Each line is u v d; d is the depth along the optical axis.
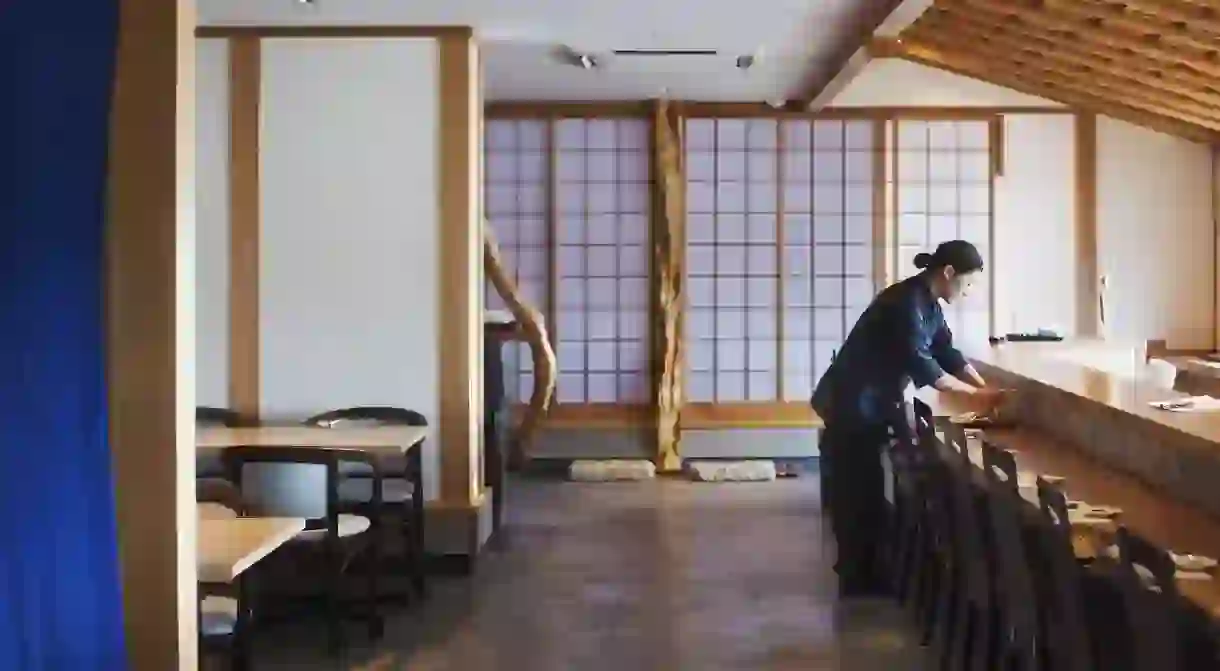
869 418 5.20
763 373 8.80
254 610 4.72
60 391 2.37
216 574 2.84
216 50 5.82
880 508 5.22
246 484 4.33
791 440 8.70
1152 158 8.68
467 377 5.82
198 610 2.96
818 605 5.09
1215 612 2.44
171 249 2.67
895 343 5.14
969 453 4.30
